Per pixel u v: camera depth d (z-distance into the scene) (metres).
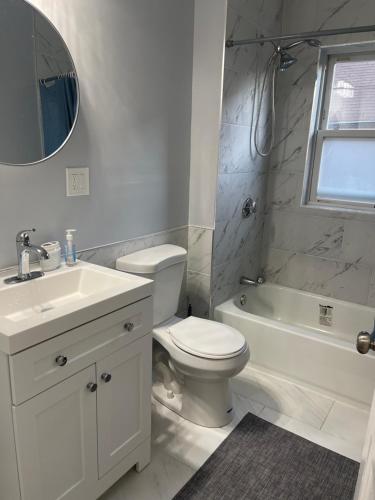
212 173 2.29
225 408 1.93
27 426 1.09
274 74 2.53
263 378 2.35
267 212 2.96
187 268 2.53
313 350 2.19
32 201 1.52
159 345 2.12
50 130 1.52
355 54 2.54
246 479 1.63
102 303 1.26
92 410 1.31
